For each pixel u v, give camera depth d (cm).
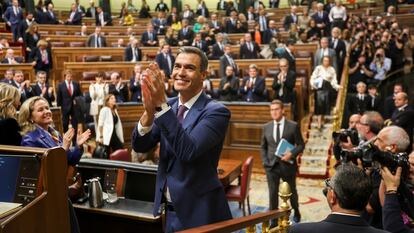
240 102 816
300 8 1717
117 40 1404
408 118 670
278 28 1468
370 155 234
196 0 2050
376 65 1027
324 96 866
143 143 200
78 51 1210
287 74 840
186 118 193
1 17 1427
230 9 1814
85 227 364
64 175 195
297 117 884
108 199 362
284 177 532
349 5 1802
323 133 863
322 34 1291
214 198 193
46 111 292
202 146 179
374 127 357
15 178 188
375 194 259
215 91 899
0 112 281
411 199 229
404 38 1216
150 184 364
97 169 383
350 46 1094
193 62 191
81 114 883
